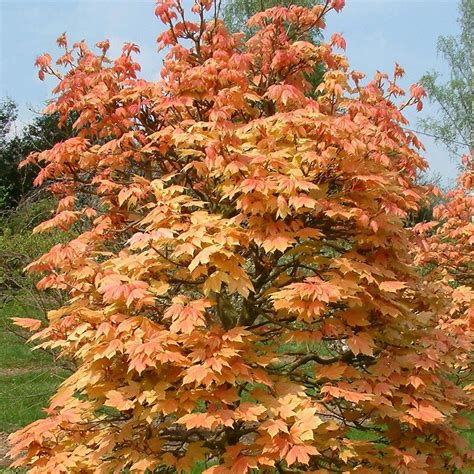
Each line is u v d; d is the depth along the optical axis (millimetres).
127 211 4391
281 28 4625
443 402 3947
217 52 4219
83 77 4461
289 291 3393
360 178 3547
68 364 7816
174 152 4461
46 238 8453
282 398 3455
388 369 3725
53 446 3801
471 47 15734
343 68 4551
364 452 3766
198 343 3377
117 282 3291
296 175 3502
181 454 3738
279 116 3654
